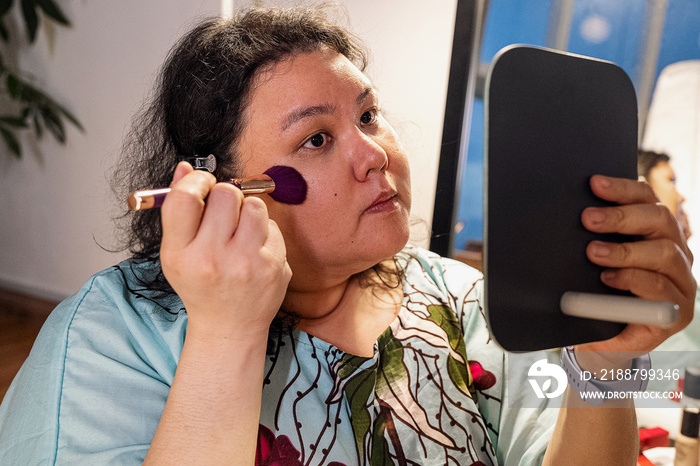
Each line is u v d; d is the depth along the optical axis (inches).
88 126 76.1
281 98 21.8
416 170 38.2
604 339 14.3
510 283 12.4
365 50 27.0
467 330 28.2
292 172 21.5
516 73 12.6
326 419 22.7
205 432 16.5
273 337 23.7
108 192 75.1
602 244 13.5
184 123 25.5
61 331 22.4
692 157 21.9
